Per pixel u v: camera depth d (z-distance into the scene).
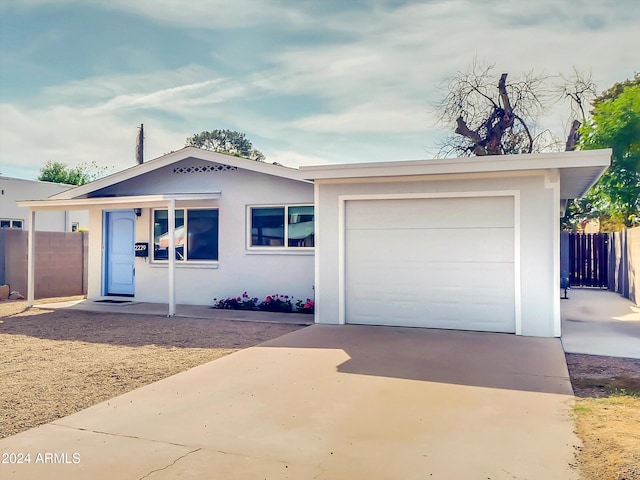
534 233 8.78
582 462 3.83
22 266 16.28
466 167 8.69
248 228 12.58
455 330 9.27
